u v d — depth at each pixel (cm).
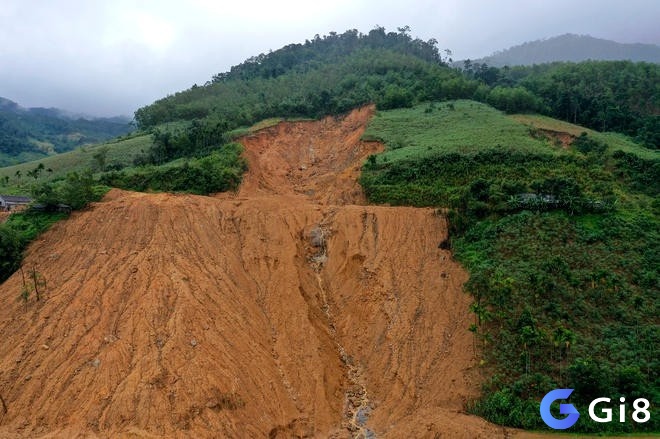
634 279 4072
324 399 3531
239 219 4859
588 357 3450
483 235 4494
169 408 3166
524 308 3791
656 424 3166
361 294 4331
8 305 3969
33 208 4956
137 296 3894
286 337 3912
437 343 3797
